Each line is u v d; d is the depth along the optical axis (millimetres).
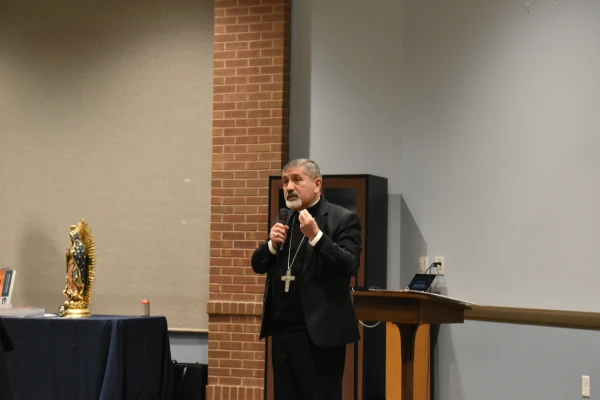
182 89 7344
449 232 6297
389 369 5898
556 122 5820
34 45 7789
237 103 6941
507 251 6000
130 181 7445
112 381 5594
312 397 3920
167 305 7273
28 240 7680
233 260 6883
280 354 4023
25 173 7738
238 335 6824
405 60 6617
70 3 7703
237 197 6902
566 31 5812
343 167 6781
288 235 4188
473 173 6207
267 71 6871
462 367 6121
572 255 5695
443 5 6438
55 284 7590
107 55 7578
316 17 6957
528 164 5938
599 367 5449
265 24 6902
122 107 7512
